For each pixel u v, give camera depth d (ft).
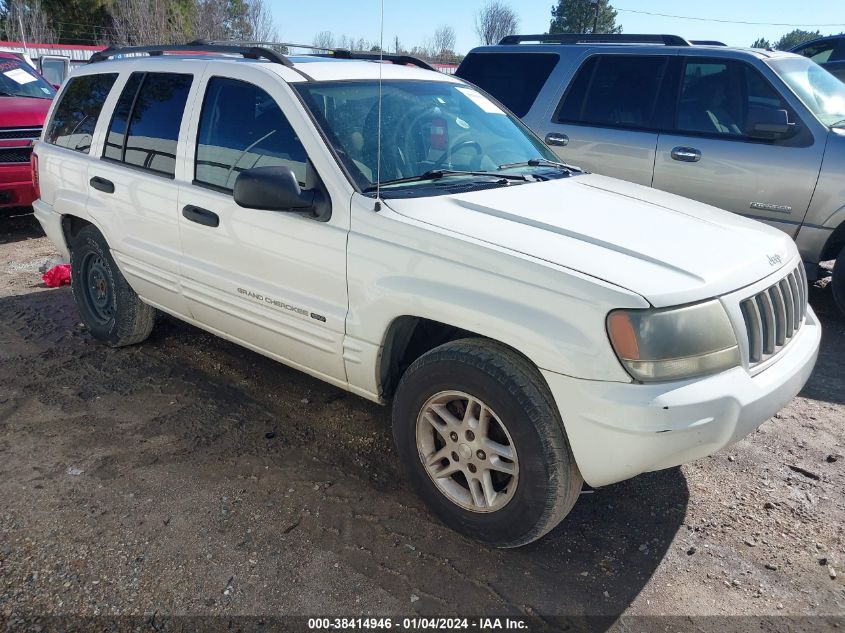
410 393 9.34
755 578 8.81
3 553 8.86
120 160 13.66
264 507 9.92
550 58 21.27
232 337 12.42
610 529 9.71
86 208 14.29
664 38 20.21
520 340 8.09
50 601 8.13
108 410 12.60
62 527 9.38
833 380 14.64
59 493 10.12
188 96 12.34
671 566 9.01
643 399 7.50
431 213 9.40
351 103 11.09
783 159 17.33
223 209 11.33
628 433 7.54
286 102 10.67
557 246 8.53
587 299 7.74
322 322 10.27
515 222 9.25
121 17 117.50
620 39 21.13
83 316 15.57
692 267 8.32
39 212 16.06
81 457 11.06
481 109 13.17
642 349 7.55
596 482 8.12
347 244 9.71
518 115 21.59
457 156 11.58
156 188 12.57
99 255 14.69
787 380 8.72
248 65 11.54
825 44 31.50
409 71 13.01
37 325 16.66
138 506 9.87
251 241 11.00
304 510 9.88
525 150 12.91
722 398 7.76
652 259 8.37
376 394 10.15
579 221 9.44
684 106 18.90
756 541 9.48
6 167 23.80
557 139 20.71
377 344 9.64
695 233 9.51
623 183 12.42
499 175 11.27
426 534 9.47
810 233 17.33
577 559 9.11
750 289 8.50
